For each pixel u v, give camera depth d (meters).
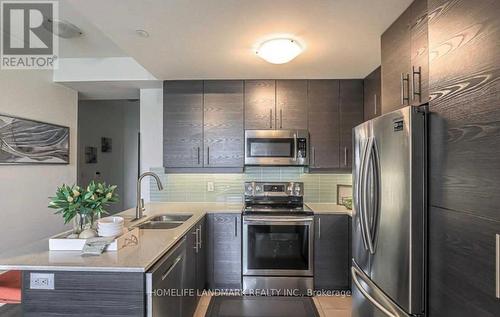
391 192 1.62
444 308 1.31
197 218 2.57
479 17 1.09
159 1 1.65
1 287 1.60
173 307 1.74
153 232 2.00
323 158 3.23
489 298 1.03
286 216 2.93
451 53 1.26
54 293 1.35
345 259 2.95
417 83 1.62
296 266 2.95
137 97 4.11
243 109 3.24
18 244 2.90
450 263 1.27
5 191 2.77
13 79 2.86
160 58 2.57
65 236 1.68
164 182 3.62
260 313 2.58
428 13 1.46
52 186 3.35
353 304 2.19
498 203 0.99
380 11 1.77
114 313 1.35
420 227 1.45
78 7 1.71
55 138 3.38
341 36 2.12
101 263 1.39
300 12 1.78
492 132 1.02
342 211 2.97
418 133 1.46
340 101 3.22
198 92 3.26
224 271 2.98
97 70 3.29
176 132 3.26
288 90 3.24
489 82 1.04
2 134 2.73
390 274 1.63
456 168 1.22
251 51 2.41
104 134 5.66
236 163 3.24
